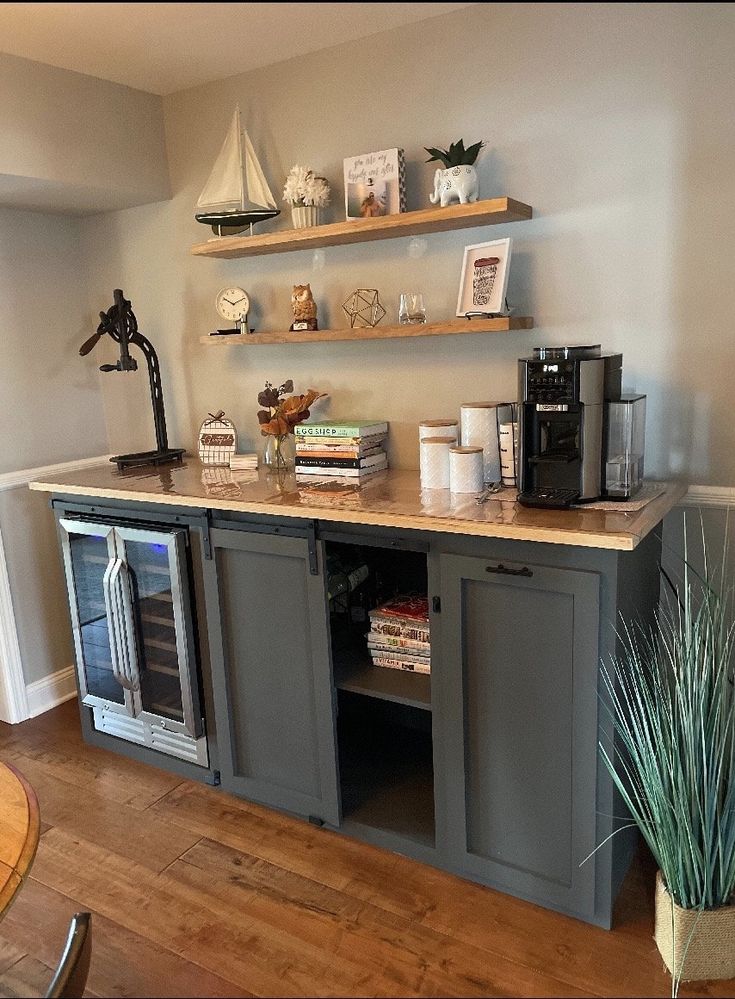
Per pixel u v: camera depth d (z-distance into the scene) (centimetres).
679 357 215
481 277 231
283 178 273
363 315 265
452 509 200
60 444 327
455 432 237
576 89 216
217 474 275
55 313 321
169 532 242
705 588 200
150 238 310
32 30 210
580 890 192
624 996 173
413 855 221
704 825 170
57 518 276
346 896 208
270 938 194
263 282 287
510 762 197
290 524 218
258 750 244
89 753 287
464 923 197
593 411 193
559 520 183
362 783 252
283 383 291
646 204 212
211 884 214
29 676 317
